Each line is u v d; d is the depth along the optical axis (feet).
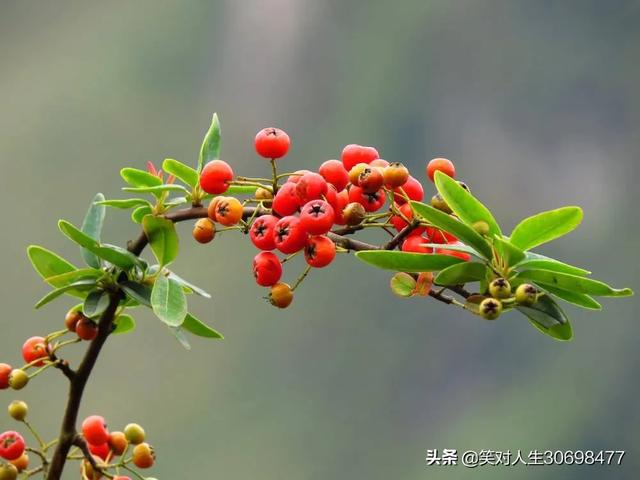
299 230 1.55
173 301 1.55
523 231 1.53
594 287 1.51
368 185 1.55
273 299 1.56
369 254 1.52
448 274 1.52
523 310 1.52
